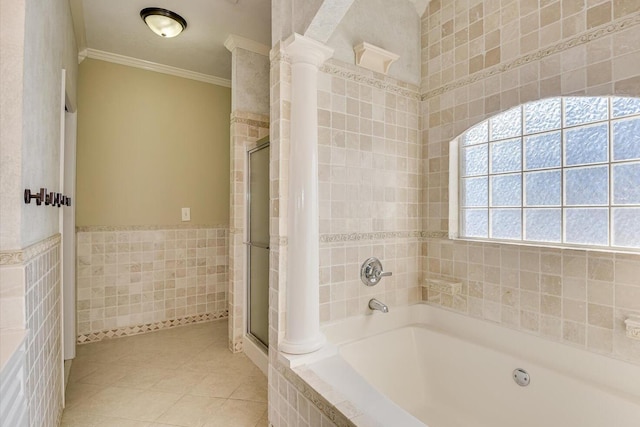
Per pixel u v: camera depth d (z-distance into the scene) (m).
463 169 2.26
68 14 2.16
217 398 2.07
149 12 2.37
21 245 1.13
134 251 3.13
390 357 2.06
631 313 1.47
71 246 2.54
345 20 2.02
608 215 1.62
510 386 1.75
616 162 1.59
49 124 1.56
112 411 1.92
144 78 3.20
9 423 0.94
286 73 1.75
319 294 1.89
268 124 2.95
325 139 1.92
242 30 2.68
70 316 2.53
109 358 2.61
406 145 2.31
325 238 1.92
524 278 1.83
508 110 1.91
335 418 1.24
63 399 1.93
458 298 2.15
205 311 3.48
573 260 1.65
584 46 1.60
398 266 2.26
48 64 1.52
